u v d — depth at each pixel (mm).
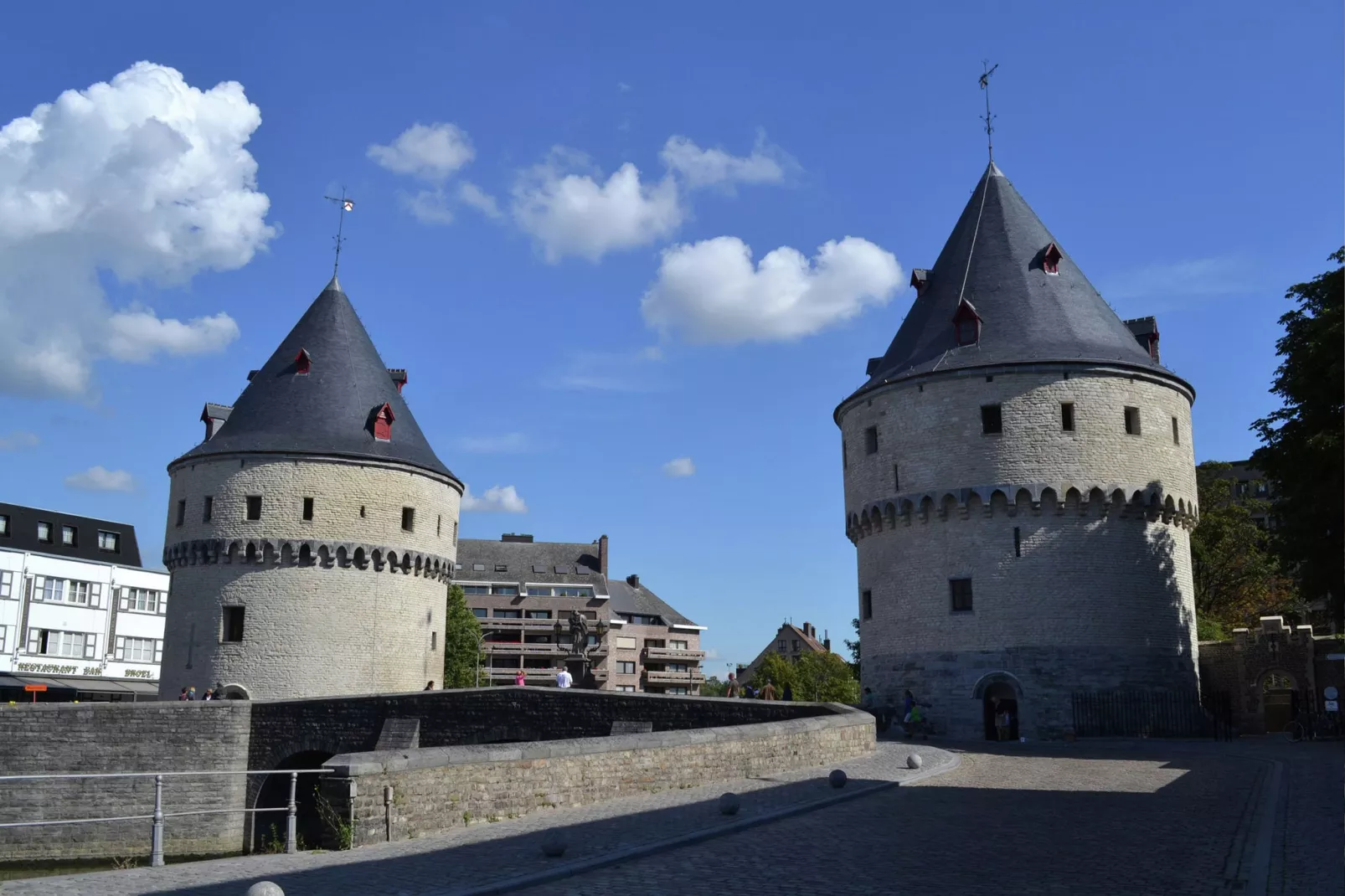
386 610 47219
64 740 36875
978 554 36875
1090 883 11594
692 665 111938
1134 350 39375
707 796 19312
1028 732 35250
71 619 71125
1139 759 26734
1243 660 43562
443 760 16984
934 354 39375
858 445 41219
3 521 71188
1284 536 32406
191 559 46344
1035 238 41062
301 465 46438
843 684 107062
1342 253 31656
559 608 106500
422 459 49469
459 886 12016
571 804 18984
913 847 13898
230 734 38500
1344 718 34562
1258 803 17719
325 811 16203
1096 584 36312
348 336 51094
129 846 36969
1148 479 37375
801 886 11562
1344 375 14867
